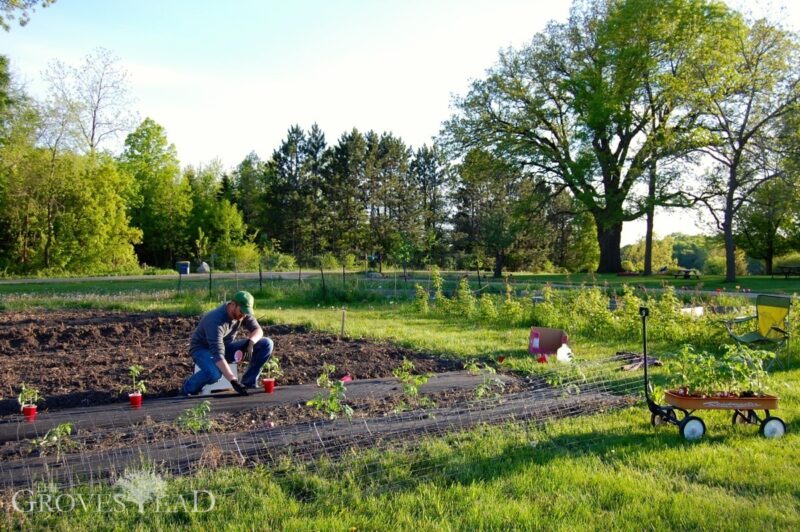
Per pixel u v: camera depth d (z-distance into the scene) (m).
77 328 11.04
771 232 43.75
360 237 57.81
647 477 4.33
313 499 3.99
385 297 19.00
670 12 29.88
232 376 6.68
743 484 4.20
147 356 8.88
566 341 9.14
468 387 7.12
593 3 33.88
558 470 4.42
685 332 10.38
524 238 46.34
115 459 4.67
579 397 6.60
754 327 10.16
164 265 56.81
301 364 8.48
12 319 12.80
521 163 35.03
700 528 3.56
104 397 6.56
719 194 31.30
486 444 4.97
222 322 6.85
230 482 4.15
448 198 52.41
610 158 32.91
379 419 5.78
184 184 56.12
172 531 3.52
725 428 5.44
